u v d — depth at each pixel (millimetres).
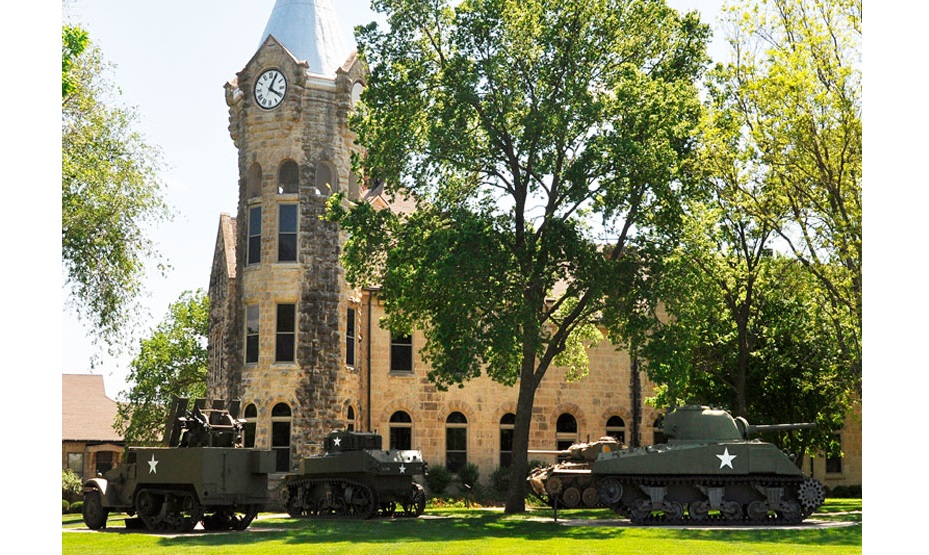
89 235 33656
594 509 37438
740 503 29828
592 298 34031
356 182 42656
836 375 39125
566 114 32312
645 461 29375
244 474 27906
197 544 23312
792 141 30719
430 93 34281
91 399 65938
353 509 32469
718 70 35875
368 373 43656
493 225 33375
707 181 34625
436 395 44531
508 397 45781
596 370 47531
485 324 30938
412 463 32406
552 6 33594
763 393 41156
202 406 29062
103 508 28422
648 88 33156
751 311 40688
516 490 34688
